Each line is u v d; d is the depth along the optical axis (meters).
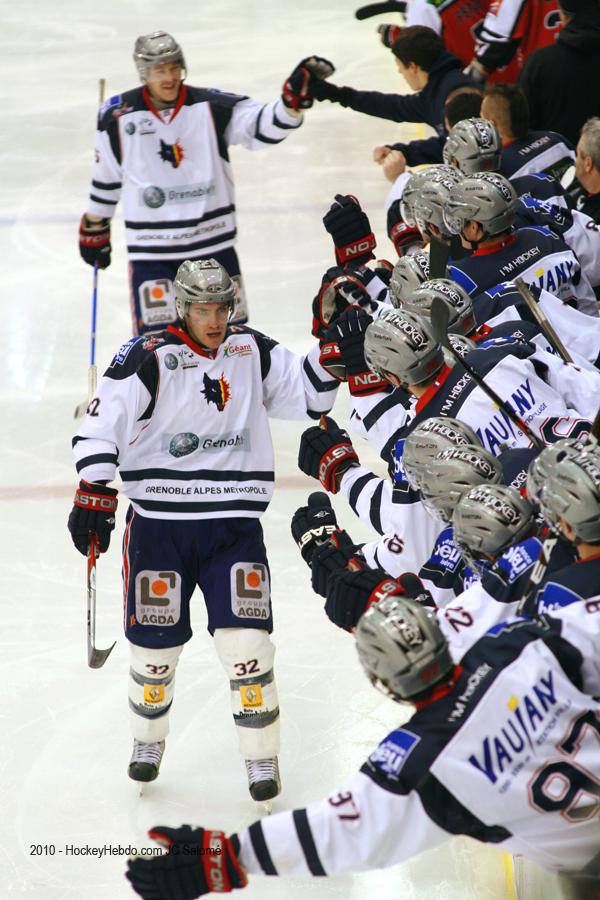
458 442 9.70
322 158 31.47
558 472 8.05
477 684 7.49
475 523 8.86
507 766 7.38
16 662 14.68
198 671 14.55
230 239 19.09
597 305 15.38
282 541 17.20
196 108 18.31
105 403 12.03
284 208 28.72
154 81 17.95
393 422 12.10
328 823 7.42
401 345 10.88
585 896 7.93
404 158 20.75
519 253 13.96
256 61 38.66
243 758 13.02
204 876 7.54
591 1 20.19
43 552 17.11
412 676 7.40
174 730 13.58
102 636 15.22
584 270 15.59
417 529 11.02
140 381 12.01
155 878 7.59
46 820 12.19
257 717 12.02
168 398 12.10
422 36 21.23
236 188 29.84
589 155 16.25
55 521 17.84
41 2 46.00
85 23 43.47
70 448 19.80
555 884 8.50
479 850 11.53
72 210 29.20
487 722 7.38
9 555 17.02
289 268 25.84
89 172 31.39
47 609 15.79
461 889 11.08
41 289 25.41
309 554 10.86
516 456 10.34
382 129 33.28
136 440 12.23
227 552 12.23
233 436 12.27
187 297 11.75
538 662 7.51
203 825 12.13
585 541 8.12
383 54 38.78
